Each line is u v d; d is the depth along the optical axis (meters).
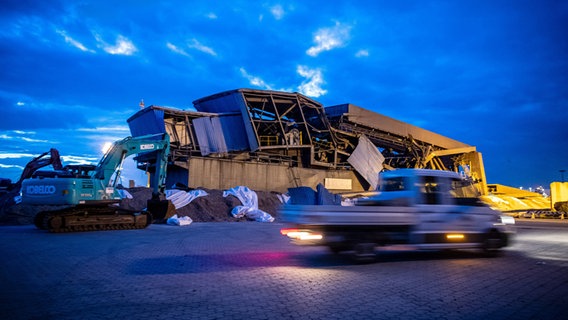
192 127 38.81
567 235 18.02
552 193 40.53
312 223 9.03
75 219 18.31
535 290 6.84
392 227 9.80
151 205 22.78
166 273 8.34
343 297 6.31
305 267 9.09
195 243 14.14
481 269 8.89
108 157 20.05
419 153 58.38
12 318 5.18
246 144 41.00
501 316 5.34
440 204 10.38
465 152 61.50
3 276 8.04
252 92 40.19
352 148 51.62
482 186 59.94
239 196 31.72
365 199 11.29
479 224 10.71
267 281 7.51
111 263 9.66
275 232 18.92
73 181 18.14
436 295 6.46
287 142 43.12
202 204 28.81
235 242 14.51
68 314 5.37
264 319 5.15
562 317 5.31
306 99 43.22
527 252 12.04
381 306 5.79
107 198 19.38
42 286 7.12
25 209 22.98
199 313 5.42
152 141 22.41
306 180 44.62
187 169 37.03
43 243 13.84
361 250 9.44
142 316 5.27
